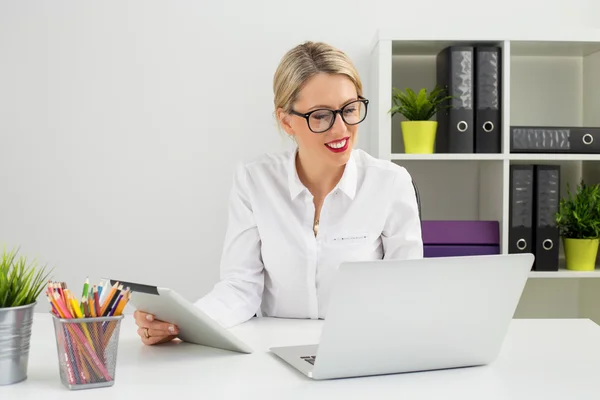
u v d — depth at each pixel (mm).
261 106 2961
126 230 2979
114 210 2975
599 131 2676
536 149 2652
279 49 2949
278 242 1776
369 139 2955
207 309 1631
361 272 1127
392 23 2959
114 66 2945
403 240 1803
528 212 2654
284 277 1803
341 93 1565
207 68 2951
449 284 1201
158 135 2963
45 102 2943
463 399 1099
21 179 2957
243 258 1805
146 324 1434
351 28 2953
